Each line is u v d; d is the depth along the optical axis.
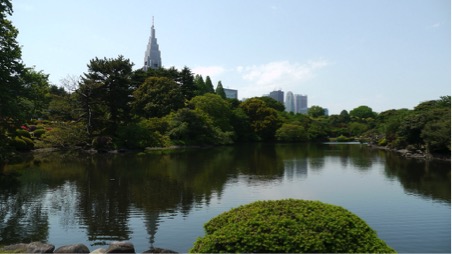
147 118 55.78
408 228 11.78
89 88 40.22
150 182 20.17
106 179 21.00
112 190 17.69
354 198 16.80
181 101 58.75
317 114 124.50
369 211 14.25
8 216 12.73
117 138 42.41
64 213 13.17
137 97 57.09
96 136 41.22
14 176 21.72
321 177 23.44
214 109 65.56
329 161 34.12
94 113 42.50
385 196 17.28
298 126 77.88
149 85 58.34
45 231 10.98
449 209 14.49
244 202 15.36
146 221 12.20
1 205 14.38
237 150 48.44
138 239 10.34
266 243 4.39
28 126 44.56
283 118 84.00
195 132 53.84
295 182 21.22
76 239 10.26
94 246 9.71
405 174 25.22
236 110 75.38
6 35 21.42
